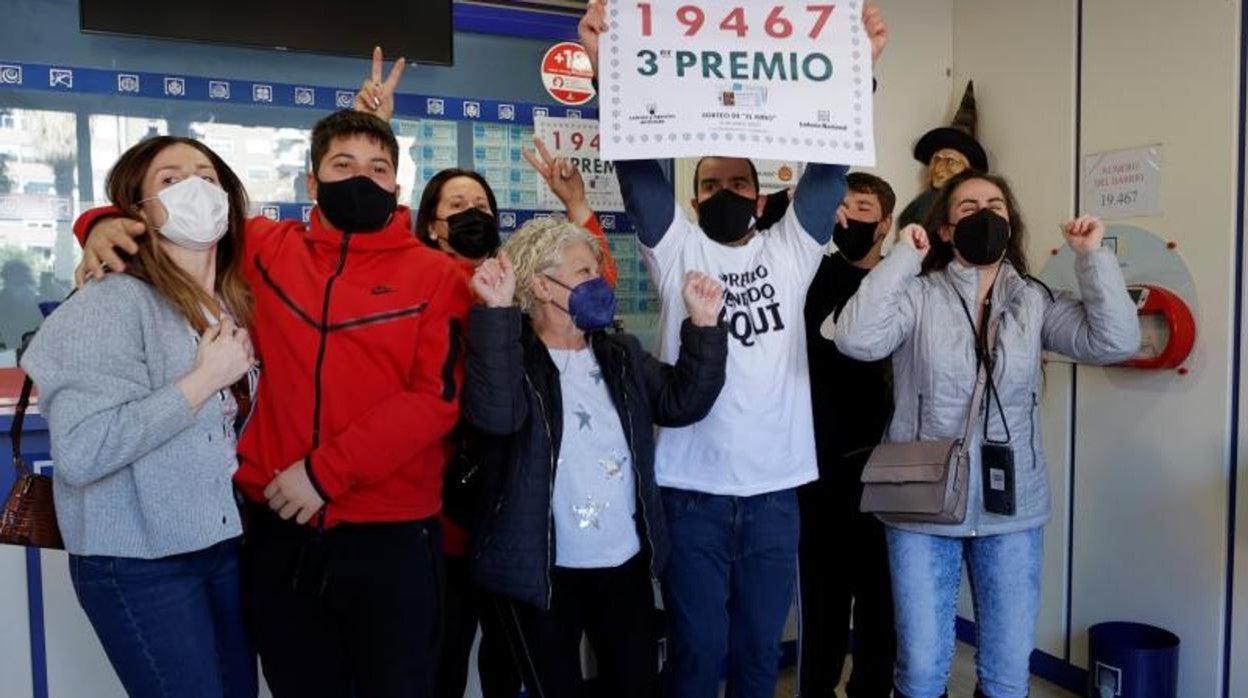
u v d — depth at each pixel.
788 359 2.00
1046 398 3.04
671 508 1.96
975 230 1.99
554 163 2.29
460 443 1.85
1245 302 2.46
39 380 1.33
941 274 2.13
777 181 3.16
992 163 3.22
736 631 2.01
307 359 1.52
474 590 2.00
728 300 1.98
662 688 2.09
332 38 2.77
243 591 1.58
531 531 1.69
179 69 2.70
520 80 3.03
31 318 2.63
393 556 1.55
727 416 1.93
